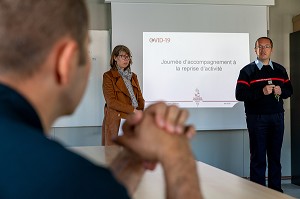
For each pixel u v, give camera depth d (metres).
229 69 5.12
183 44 5.02
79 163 0.46
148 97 4.93
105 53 4.97
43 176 0.44
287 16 5.42
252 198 1.22
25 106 0.48
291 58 5.36
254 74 4.09
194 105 5.04
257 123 4.08
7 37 0.49
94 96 4.95
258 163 4.11
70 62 0.52
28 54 0.49
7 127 0.46
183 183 0.54
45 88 0.51
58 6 0.50
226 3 5.12
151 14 4.95
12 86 0.49
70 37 0.51
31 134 0.46
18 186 0.43
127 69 4.12
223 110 5.11
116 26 4.88
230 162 5.28
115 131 3.88
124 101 4.00
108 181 0.46
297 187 5.04
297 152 5.21
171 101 4.99
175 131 0.59
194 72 5.04
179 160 0.56
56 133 4.92
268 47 4.08
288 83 4.19
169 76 4.99
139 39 4.93
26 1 0.49
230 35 5.13
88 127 4.98
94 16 4.96
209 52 5.08
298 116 5.20
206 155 5.23
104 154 2.10
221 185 1.40
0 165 0.44
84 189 0.44
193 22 5.05
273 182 4.16
